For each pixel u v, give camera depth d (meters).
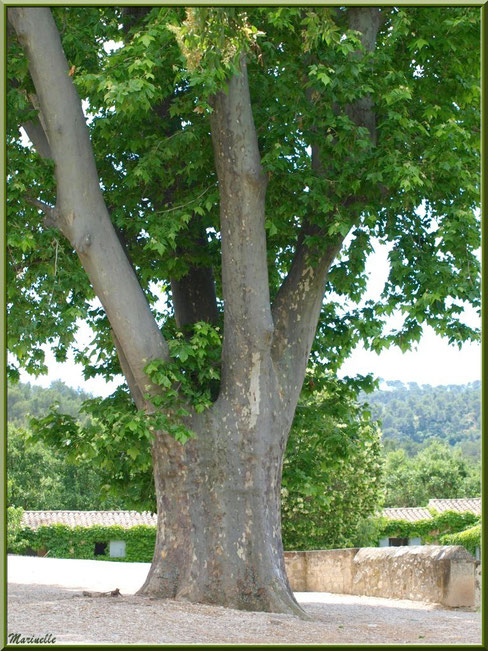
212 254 13.47
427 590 14.76
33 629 8.37
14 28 10.49
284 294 12.05
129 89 9.54
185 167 11.71
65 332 14.17
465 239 11.93
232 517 11.04
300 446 14.92
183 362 10.88
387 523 46.06
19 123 11.37
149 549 42.22
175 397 10.78
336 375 14.95
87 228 10.72
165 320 15.06
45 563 24.28
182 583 10.86
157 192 12.70
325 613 12.48
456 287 11.87
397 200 11.68
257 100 11.82
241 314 11.22
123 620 9.09
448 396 172.25
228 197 11.12
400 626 10.85
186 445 11.18
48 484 52.97
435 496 62.84
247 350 11.24
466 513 46.47
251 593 10.79
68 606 9.76
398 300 13.47
